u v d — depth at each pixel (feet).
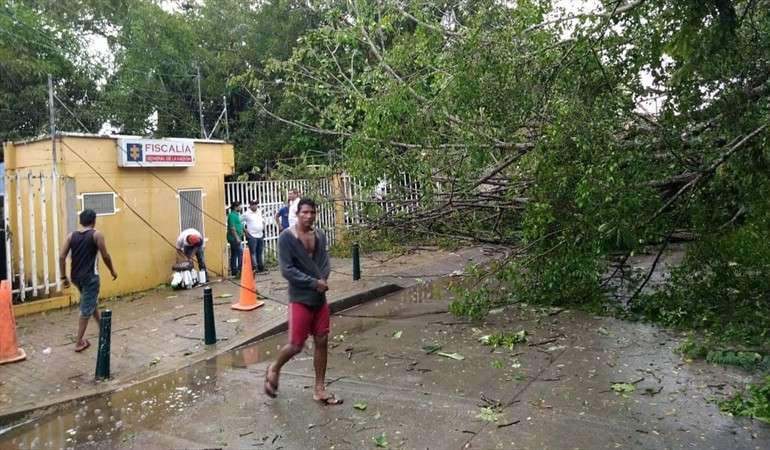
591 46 18.67
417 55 25.67
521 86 21.13
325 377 17.89
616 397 15.06
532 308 25.22
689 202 21.13
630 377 16.46
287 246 15.43
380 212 31.09
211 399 16.56
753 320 20.13
